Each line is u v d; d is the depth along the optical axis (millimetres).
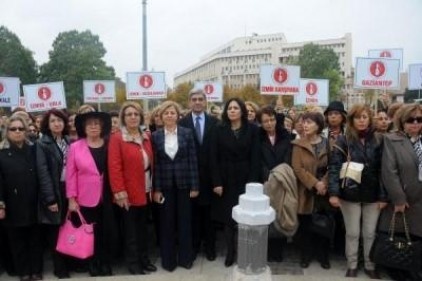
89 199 4629
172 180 4875
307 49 85688
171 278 4238
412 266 4336
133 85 11875
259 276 2480
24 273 4707
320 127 4883
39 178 4590
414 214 4402
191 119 5555
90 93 13844
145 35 16094
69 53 67375
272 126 5031
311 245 5133
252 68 113250
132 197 4652
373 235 4617
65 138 5055
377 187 4551
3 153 4531
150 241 6051
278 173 4727
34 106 10047
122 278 4227
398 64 9250
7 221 4543
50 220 4590
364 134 4605
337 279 4156
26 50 61281
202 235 5645
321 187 4652
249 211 2369
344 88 86000
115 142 4633
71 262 5004
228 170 4926
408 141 4438
